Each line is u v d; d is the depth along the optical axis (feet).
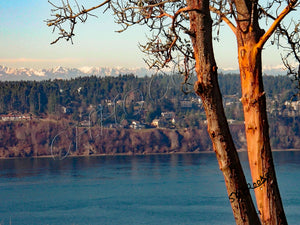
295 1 42.06
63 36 45.73
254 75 44.29
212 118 39.81
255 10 44.39
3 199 458.91
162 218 366.22
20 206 424.46
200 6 39.29
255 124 44.16
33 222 361.30
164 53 48.42
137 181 565.94
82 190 506.89
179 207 407.64
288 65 52.80
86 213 391.45
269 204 43.83
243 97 44.62
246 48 44.45
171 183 544.21
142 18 48.75
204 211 390.83
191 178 581.94
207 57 39.47
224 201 433.48
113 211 397.39
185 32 39.60
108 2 47.42
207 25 39.52
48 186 541.34
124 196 466.70
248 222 39.88
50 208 414.62
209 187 510.17
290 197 432.66
